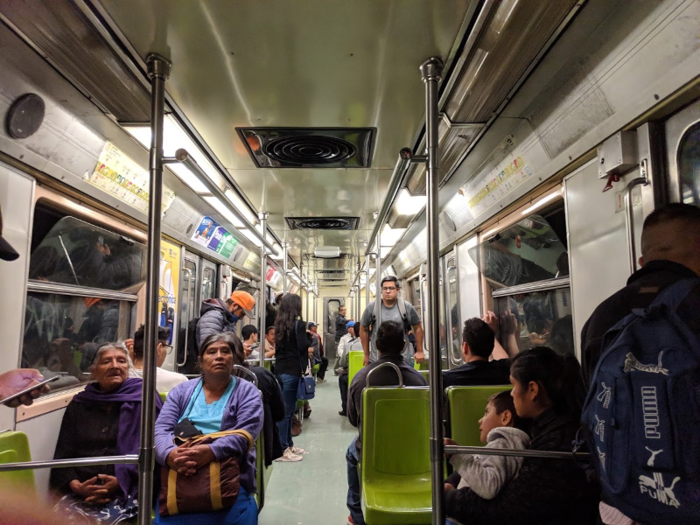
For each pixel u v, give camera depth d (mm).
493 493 1670
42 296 2939
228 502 2141
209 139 3412
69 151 2814
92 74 2207
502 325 4340
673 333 1047
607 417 1082
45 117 2482
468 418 2541
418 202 5180
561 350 3178
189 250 5719
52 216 2945
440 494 1709
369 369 3141
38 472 2566
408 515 2361
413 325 5285
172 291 5020
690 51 1720
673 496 954
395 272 11109
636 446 1013
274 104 2830
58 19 1800
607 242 2408
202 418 2410
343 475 4438
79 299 3383
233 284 8508
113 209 3539
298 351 5043
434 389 1762
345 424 6648
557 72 2355
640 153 2117
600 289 2480
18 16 1770
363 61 2326
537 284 3518
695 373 981
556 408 1761
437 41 2135
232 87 2602
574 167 2738
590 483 1564
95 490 2365
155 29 2006
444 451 1727
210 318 4332
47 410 2754
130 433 2525
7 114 2254
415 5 1873
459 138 3186
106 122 2854
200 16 1919
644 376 1032
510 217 3818
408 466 2686
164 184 4332
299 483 4219
